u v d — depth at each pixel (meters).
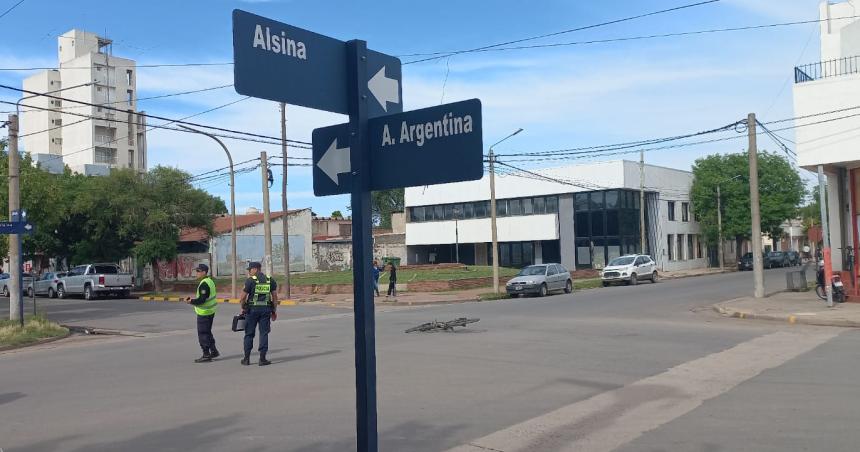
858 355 11.74
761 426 7.07
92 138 81.69
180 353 14.06
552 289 32.53
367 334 3.88
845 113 21.09
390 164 3.96
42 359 14.16
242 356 13.28
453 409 8.14
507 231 54.69
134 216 38.66
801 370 10.35
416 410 8.11
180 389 9.90
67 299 36.97
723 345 13.39
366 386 3.86
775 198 55.16
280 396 9.14
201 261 52.75
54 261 49.88
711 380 9.73
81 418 8.17
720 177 55.62
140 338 17.92
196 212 40.81
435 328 16.53
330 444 6.72
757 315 18.91
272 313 12.25
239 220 56.47
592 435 6.93
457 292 34.38
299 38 3.87
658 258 52.31
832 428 6.92
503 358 12.02
